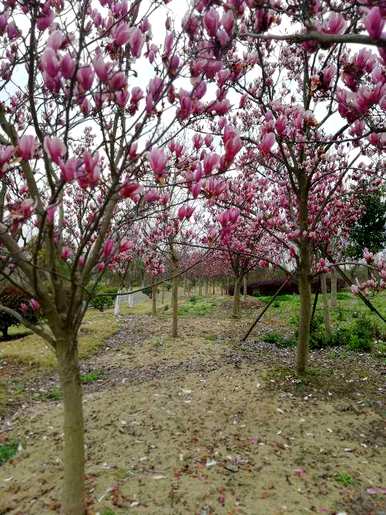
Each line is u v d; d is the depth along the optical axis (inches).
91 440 188.5
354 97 86.0
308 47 90.5
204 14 86.5
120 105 92.2
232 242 410.6
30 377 314.3
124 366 332.5
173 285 438.3
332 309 532.1
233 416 209.5
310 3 89.2
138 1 92.3
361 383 255.1
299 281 265.0
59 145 72.0
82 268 114.7
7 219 90.5
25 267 106.8
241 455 169.6
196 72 89.7
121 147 108.3
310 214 317.1
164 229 400.8
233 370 286.2
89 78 81.7
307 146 230.1
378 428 194.5
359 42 66.8
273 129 151.3
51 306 111.9
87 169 71.7
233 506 134.6
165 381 273.3
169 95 96.2
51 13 92.2
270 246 488.1
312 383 253.1
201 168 93.6
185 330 476.7
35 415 228.8
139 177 114.1
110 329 492.7
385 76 81.2
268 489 144.6
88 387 282.7
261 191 356.5
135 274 868.0
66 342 115.3
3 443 193.8
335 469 158.1
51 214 90.9
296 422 200.8
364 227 662.5
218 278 1150.3
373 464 162.4
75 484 121.6
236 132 85.0
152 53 104.8
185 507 134.0
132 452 174.2
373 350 332.2
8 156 74.5
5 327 441.7
